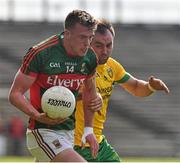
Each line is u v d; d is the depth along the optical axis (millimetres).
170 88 61062
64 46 15531
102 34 17344
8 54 63656
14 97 15352
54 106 15180
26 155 51094
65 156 15789
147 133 56469
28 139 16359
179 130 57156
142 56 64812
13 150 51156
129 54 64812
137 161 44250
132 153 54938
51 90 15281
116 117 57062
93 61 16047
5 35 66062
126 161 44000
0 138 51281
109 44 17484
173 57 64938
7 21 67812
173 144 55375
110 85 18922
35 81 15711
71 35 15227
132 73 63375
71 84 15875
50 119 15406
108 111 57250
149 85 19016
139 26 68188
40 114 15289
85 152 18531
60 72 15641
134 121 57250
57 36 15633
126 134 56031
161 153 54750
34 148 16312
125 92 58750
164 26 68438
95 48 17422
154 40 66750
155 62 64250
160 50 65500
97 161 18875
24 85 15445
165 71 63469
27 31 67125
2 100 57281
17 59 63219
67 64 15641
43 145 16016
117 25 68250
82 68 15898
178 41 67125
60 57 15547
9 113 55938
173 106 58844
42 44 15547
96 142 16641
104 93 18750
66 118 15633
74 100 15398
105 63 18188
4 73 61250
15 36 66125
